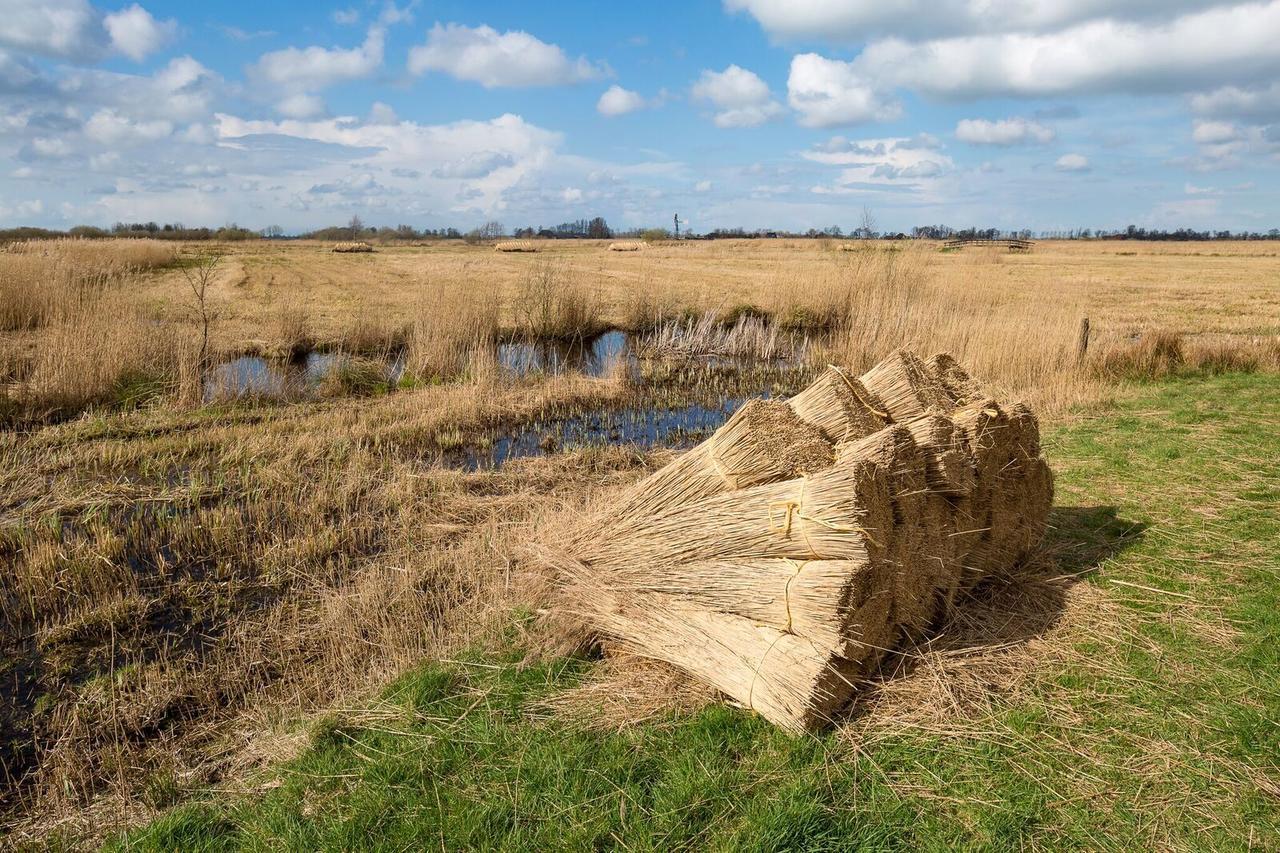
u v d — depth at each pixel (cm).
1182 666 407
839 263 2234
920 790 322
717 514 395
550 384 1269
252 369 1363
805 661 349
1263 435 843
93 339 1149
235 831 326
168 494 756
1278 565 522
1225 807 310
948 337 1364
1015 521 501
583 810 317
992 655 415
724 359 1614
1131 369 1250
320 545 636
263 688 448
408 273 3188
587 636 445
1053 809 312
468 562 581
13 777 388
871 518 362
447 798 329
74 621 527
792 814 306
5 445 902
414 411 1091
